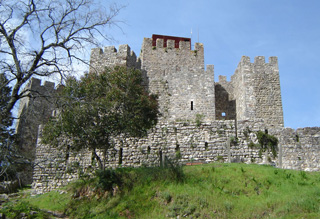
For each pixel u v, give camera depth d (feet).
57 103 52.13
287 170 68.33
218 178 63.72
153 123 84.84
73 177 93.25
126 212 57.98
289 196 54.65
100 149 84.23
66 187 81.00
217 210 53.21
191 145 87.15
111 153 89.71
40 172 96.99
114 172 69.77
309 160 81.05
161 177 65.57
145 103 80.64
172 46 149.07
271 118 124.26
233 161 83.66
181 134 89.10
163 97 131.23
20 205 57.67
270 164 81.71
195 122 89.81
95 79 81.25
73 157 95.66
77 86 74.38
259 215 50.60
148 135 90.53
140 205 59.06
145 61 145.18
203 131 88.22
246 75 129.49
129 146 90.74
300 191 56.13
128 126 77.25
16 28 48.32
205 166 72.95
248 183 61.36
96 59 131.64
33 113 50.31
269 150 83.51
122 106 78.48
